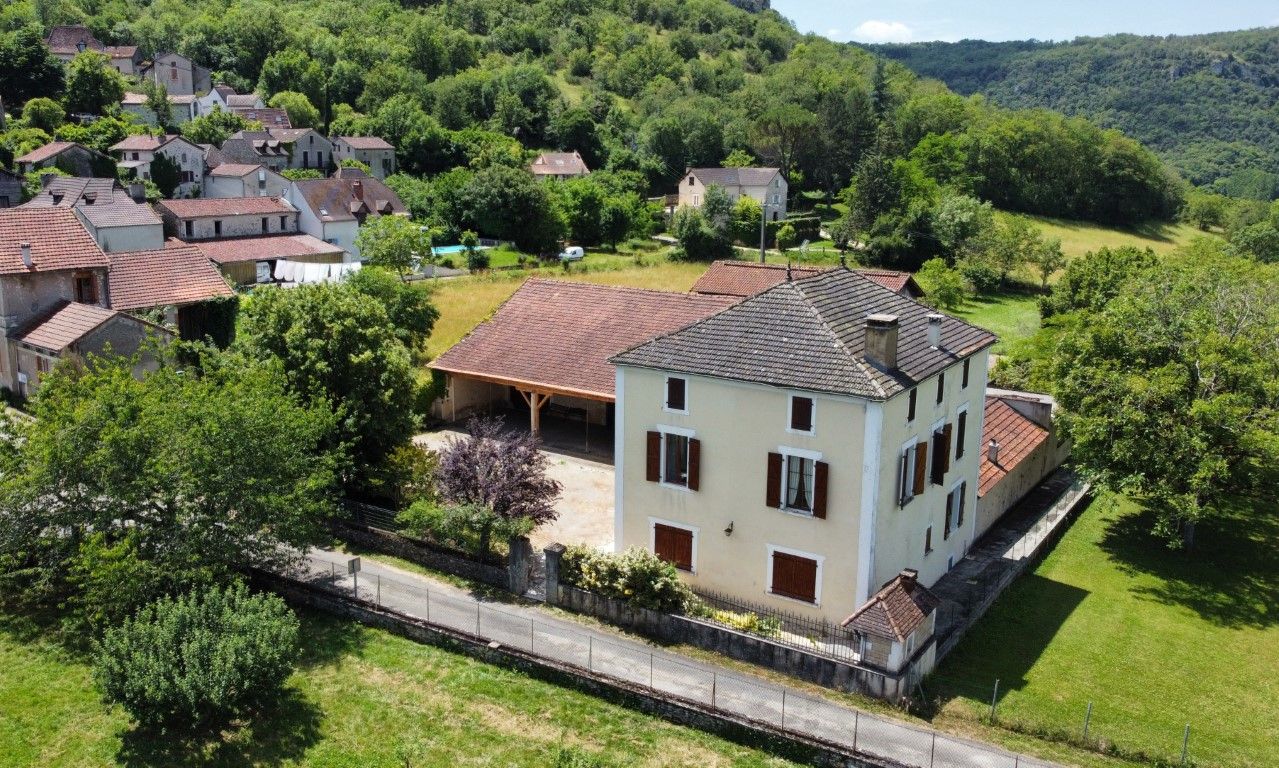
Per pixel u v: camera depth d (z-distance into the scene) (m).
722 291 53.97
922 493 30.88
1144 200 139.75
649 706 25.02
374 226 78.75
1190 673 28.14
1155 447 35.47
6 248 46.22
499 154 132.88
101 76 124.94
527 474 32.44
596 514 38.09
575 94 195.88
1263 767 23.09
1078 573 35.56
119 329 44.88
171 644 23.69
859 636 25.83
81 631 27.97
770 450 28.97
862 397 26.80
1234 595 33.94
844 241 117.75
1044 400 44.66
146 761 22.61
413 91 165.88
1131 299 40.72
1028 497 43.16
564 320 49.06
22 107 120.19
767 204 130.25
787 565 29.38
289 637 24.86
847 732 23.59
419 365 54.53
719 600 30.78
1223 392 36.19
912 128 160.12
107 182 84.62
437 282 78.38
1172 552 37.69
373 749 23.38
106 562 26.59
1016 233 102.12
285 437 30.02
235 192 105.88
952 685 26.56
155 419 28.62
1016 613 31.73
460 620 29.05
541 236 105.44
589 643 27.47
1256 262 84.50
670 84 198.25
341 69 165.62
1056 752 23.30
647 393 30.97
